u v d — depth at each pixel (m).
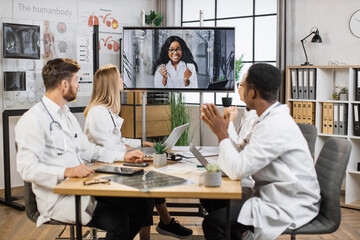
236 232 2.49
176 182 2.18
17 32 4.84
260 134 2.19
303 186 2.23
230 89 4.45
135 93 6.26
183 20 6.99
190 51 4.45
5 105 4.91
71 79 2.50
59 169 2.31
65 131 2.54
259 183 2.39
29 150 2.32
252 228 2.35
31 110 2.42
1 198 4.91
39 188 2.42
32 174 2.29
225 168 2.23
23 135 2.33
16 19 5.01
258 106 2.31
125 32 4.50
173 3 6.78
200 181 2.14
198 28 4.42
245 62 6.21
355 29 4.88
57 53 5.33
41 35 5.18
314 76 4.90
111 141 3.10
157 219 4.22
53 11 5.55
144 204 2.85
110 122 3.13
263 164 2.17
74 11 5.79
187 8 6.92
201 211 3.69
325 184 2.38
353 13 4.88
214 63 4.44
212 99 6.68
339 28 4.99
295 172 2.25
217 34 4.41
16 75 4.90
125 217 2.47
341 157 2.32
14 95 4.97
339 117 4.75
